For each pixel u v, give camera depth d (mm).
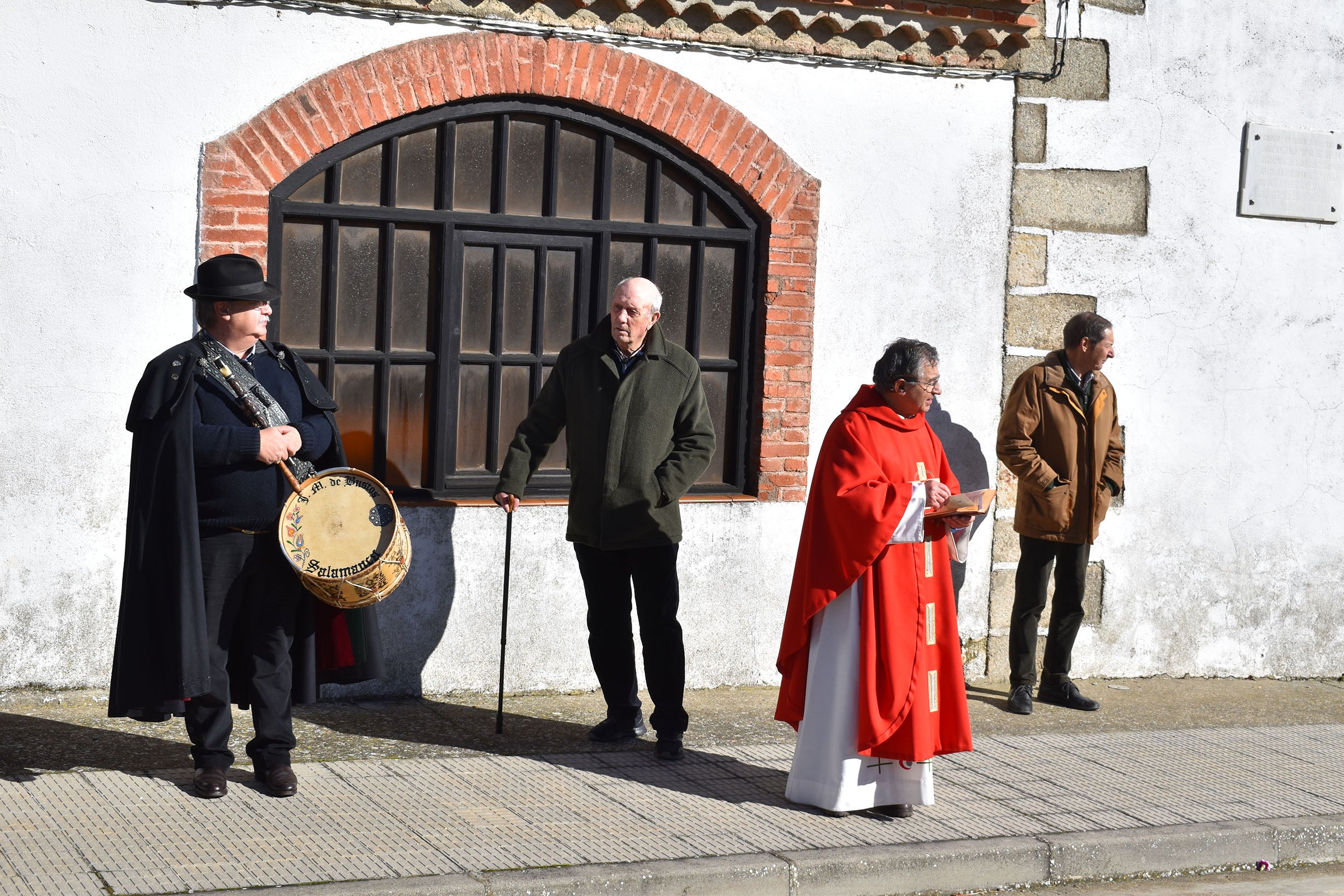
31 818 4559
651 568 5781
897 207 7305
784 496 7191
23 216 5793
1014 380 7641
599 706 6621
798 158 7078
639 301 5711
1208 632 8203
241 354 4879
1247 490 8211
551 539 6723
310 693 5082
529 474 6027
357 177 6410
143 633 4648
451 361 6621
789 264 7098
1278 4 8039
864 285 7273
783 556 7207
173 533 4625
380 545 4848
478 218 6602
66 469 5934
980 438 7598
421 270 6578
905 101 7273
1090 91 7660
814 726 5215
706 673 7098
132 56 5891
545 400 6051
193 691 4613
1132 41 7727
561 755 5723
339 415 6480
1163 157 7852
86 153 5859
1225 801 5688
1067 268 7691
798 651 5305
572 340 6910
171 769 5195
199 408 4727
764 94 6980
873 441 5188
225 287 4766
